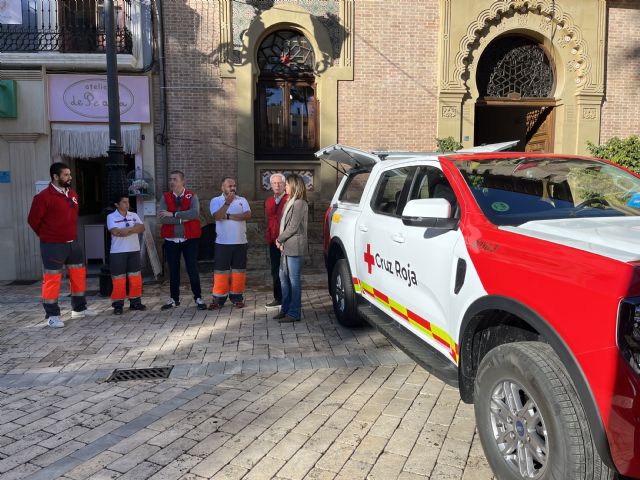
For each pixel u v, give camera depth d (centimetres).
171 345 597
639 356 220
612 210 363
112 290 791
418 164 459
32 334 651
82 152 1077
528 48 1200
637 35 1182
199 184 1112
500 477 293
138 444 367
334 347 576
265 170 1142
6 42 1043
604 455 227
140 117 1077
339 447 357
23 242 1070
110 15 817
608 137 1193
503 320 320
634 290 223
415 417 400
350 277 599
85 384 486
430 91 1145
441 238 367
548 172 399
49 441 375
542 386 254
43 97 1041
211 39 1091
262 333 635
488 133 1566
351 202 619
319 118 1139
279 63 1148
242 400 439
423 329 398
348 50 1117
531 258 279
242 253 760
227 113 1108
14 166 1059
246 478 322
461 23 1123
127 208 752
